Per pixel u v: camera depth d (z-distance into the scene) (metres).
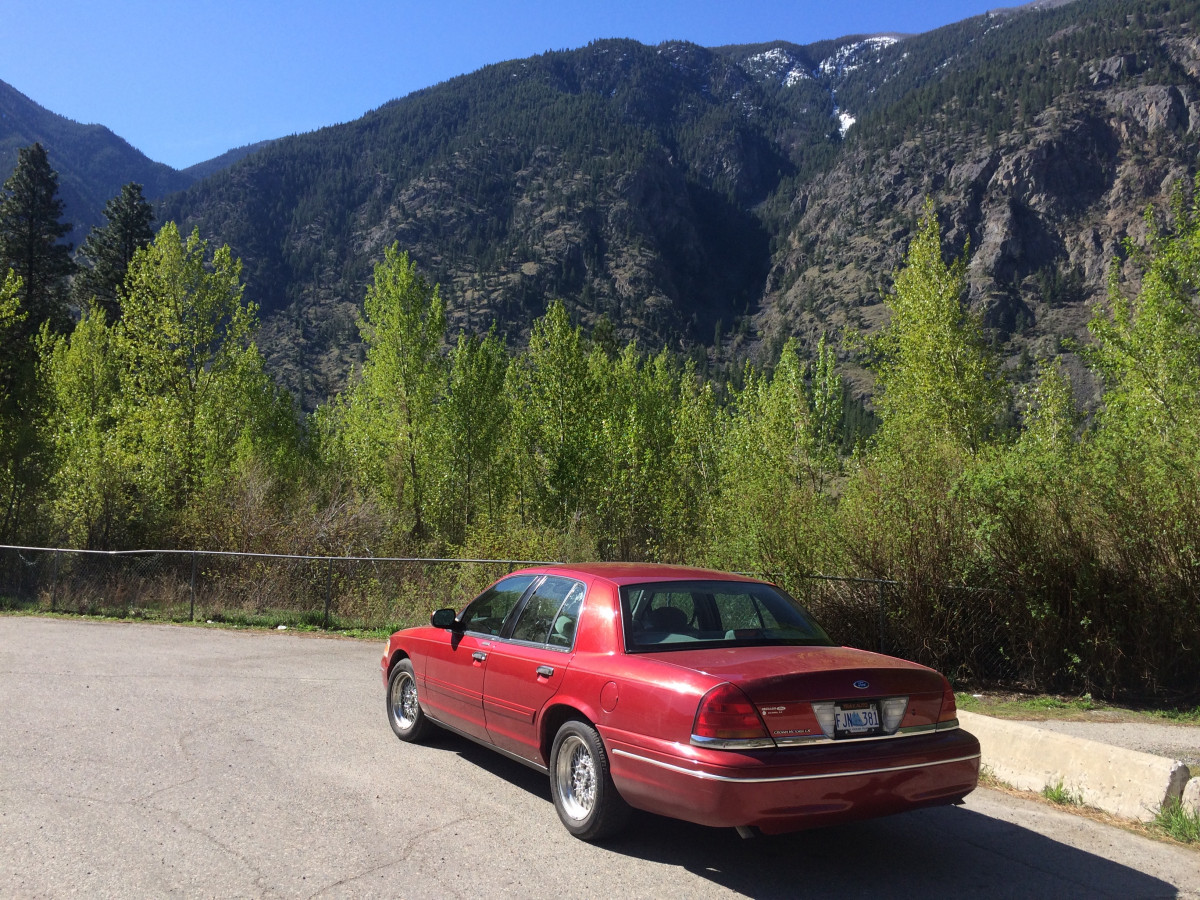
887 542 10.56
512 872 4.41
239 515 19.56
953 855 4.88
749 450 23.78
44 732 7.11
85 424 26.66
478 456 33.19
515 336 198.50
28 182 47.44
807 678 4.34
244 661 11.21
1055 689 9.76
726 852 4.82
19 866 4.30
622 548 24.45
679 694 4.34
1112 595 9.22
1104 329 17.25
